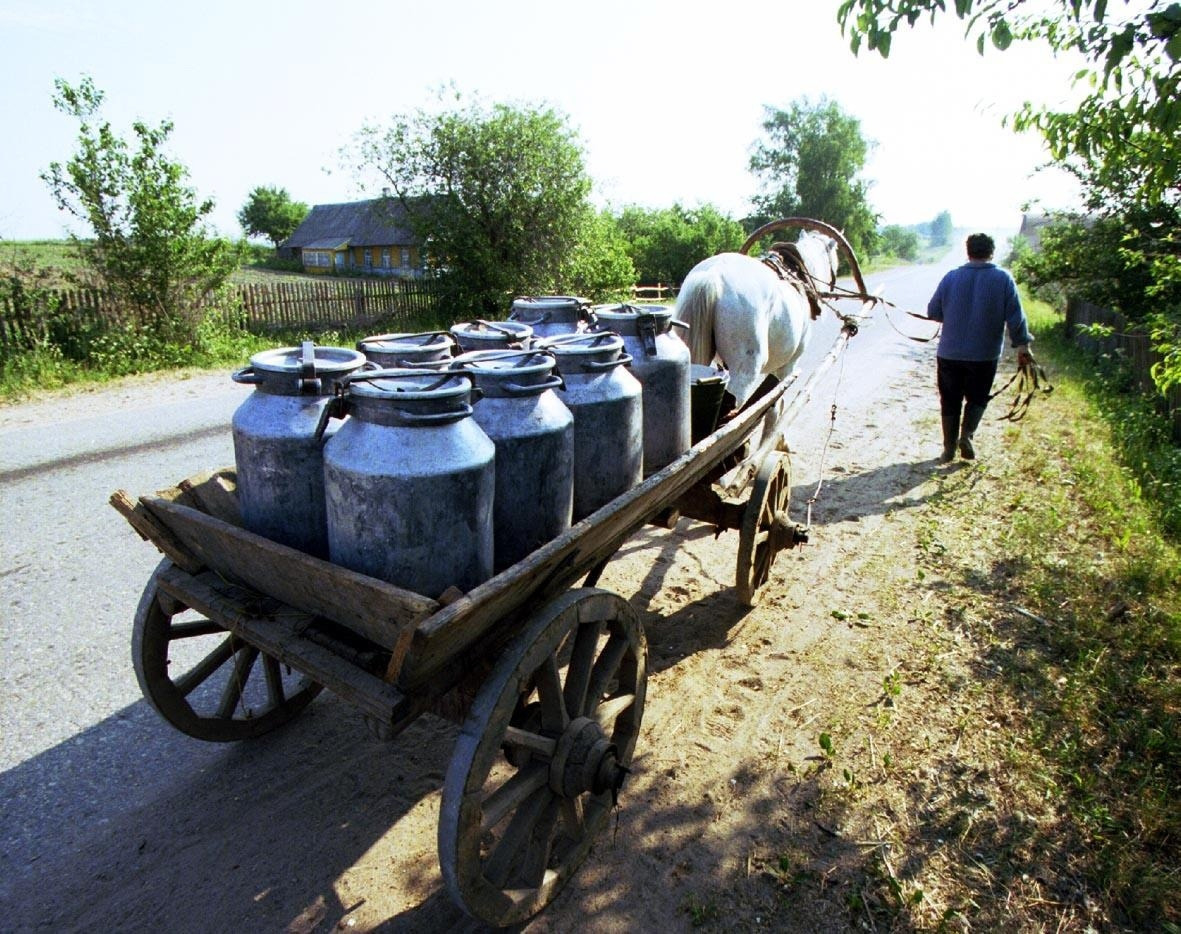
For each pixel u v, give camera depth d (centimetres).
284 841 273
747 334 522
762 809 291
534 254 1870
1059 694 357
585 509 291
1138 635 400
